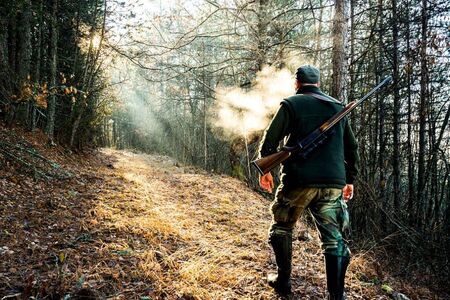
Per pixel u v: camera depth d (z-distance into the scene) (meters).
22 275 2.78
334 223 2.65
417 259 5.41
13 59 9.23
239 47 8.80
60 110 12.23
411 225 6.60
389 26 7.39
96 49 11.73
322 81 8.59
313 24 9.12
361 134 7.15
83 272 2.94
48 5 10.66
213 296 2.82
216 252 3.76
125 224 4.29
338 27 5.82
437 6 6.52
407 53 6.75
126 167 11.81
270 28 9.00
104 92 14.66
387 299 3.31
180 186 8.34
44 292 2.55
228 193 7.99
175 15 9.14
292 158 2.65
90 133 14.63
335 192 2.65
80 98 11.56
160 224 4.42
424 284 4.71
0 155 6.05
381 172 7.22
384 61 7.98
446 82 6.83
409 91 7.09
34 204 4.67
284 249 2.85
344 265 2.59
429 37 6.24
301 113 2.69
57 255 3.21
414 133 7.16
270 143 2.71
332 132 2.69
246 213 6.08
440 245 5.68
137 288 2.81
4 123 8.67
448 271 5.05
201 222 5.02
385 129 7.91
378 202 6.47
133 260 3.32
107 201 5.46
